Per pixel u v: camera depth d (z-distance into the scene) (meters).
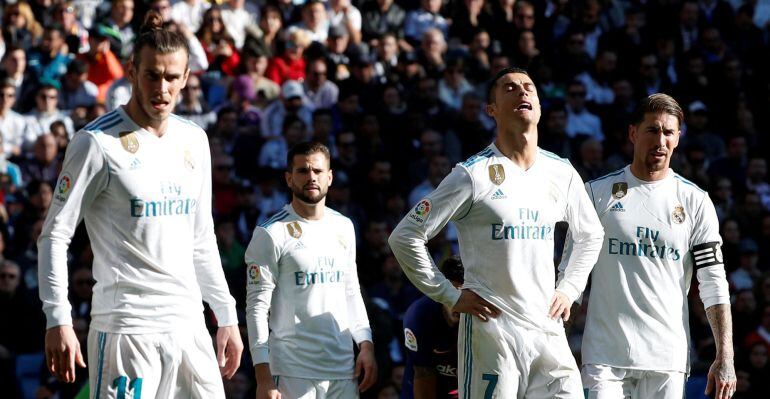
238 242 23.38
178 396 10.30
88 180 9.82
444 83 28.72
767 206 28.17
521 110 11.20
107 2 30.92
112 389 9.96
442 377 13.27
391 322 20.58
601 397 12.43
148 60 9.80
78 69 26.55
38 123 25.50
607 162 26.77
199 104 26.11
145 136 10.08
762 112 31.81
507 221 11.09
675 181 12.91
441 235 23.44
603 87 30.36
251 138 25.67
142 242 10.01
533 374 11.23
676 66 31.75
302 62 28.97
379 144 26.08
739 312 23.91
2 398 20.38
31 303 21.00
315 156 13.87
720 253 12.80
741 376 22.77
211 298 10.67
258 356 13.41
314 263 13.83
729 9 34.22
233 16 30.70
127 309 9.97
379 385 19.91
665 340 12.60
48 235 9.73
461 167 11.21
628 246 12.70
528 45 30.66
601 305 12.74
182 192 10.24
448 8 32.81
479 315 11.09
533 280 11.20
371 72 27.88
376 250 23.27
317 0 30.52
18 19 28.42
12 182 23.98
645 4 33.59
